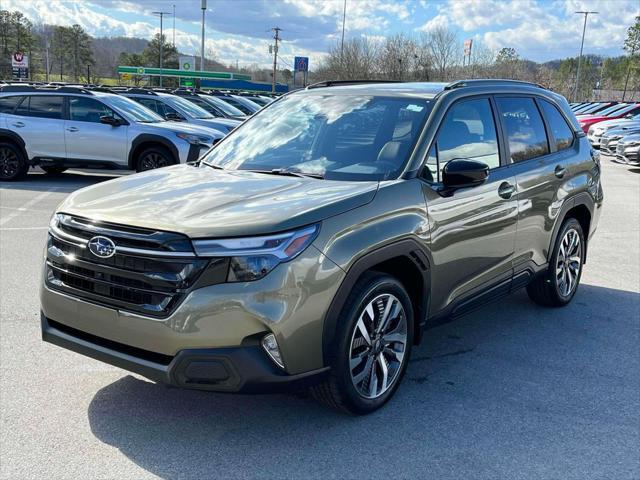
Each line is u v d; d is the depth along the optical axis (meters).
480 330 5.01
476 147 4.28
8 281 5.91
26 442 3.21
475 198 4.07
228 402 3.68
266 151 4.32
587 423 3.54
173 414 3.53
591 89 91.88
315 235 3.08
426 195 3.71
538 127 5.07
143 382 3.91
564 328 5.09
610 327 5.12
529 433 3.41
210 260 2.90
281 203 3.21
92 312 3.16
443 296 3.94
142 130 12.16
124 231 3.06
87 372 4.03
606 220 10.02
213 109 18.94
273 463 3.07
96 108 12.44
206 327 2.90
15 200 10.44
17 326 4.78
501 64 67.38
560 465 3.11
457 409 3.66
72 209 3.34
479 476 3.00
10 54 80.12
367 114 4.25
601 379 4.13
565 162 5.23
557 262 5.32
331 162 3.97
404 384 3.99
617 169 18.75
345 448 3.21
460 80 4.62
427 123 3.96
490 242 4.27
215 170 4.15
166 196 3.42
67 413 3.51
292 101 4.83
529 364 4.35
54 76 95.19
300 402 3.70
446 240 3.84
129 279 3.05
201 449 3.18
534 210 4.76
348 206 3.27
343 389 3.31
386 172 3.75
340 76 58.50
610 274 6.75
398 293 3.58
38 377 3.94
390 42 59.47
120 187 3.69
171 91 20.05
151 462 3.06
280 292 2.95
